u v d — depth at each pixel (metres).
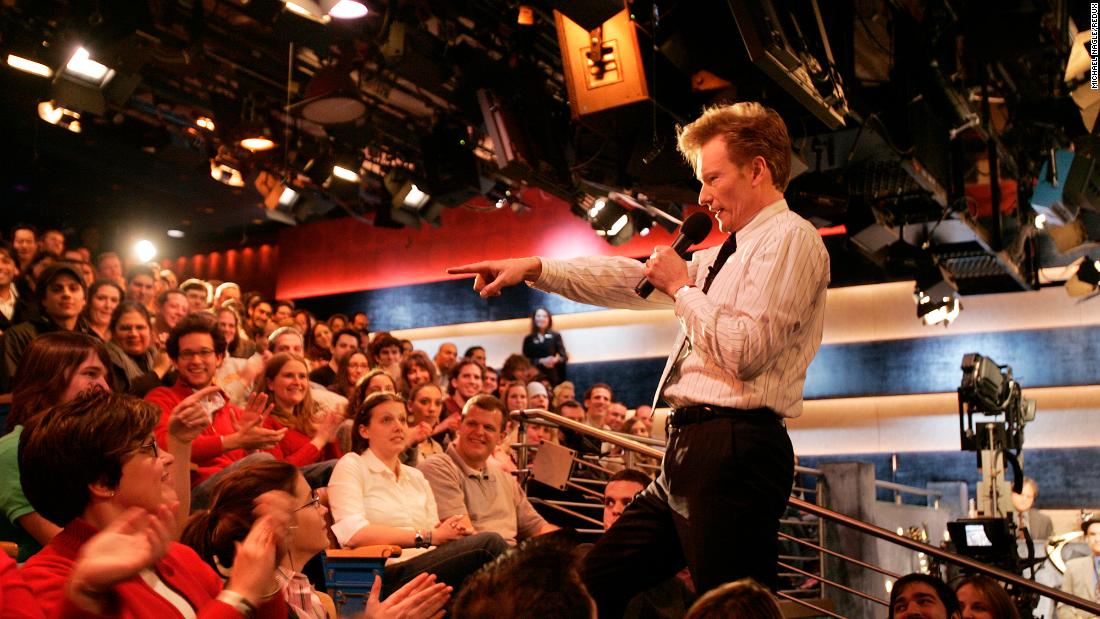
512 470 5.85
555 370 11.25
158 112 8.41
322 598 3.12
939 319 8.41
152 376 5.12
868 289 11.02
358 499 4.27
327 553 3.53
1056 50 6.72
